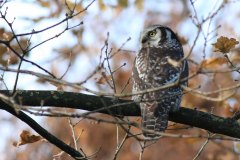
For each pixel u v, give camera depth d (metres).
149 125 7.87
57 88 8.34
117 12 18.58
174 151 18.73
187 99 15.52
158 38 10.91
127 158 18.69
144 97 8.23
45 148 19.97
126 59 19.98
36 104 8.00
